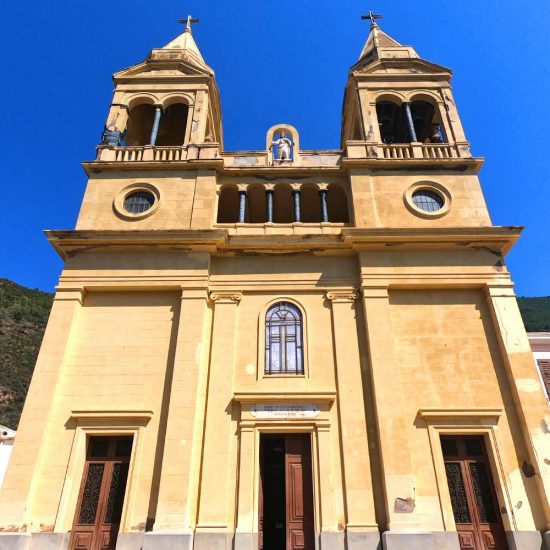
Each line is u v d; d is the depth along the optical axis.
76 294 15.95
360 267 16.36
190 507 12.77
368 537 12.35
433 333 15.50
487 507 13.34
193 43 25.98
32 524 12.74
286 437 14.17
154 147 19.94
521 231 16.52
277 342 15.64
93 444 14.20
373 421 13.99
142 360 15.09
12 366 66.56
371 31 26.39
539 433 13.53
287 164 19.69
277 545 16.30
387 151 19.83
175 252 16.75
